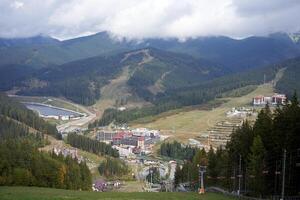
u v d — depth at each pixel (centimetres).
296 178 9988
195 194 10350
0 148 16312
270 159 10725
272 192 10719
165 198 8881
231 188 13075
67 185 17725
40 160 17000
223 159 14450
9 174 15500
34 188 11612
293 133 9975
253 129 11956
